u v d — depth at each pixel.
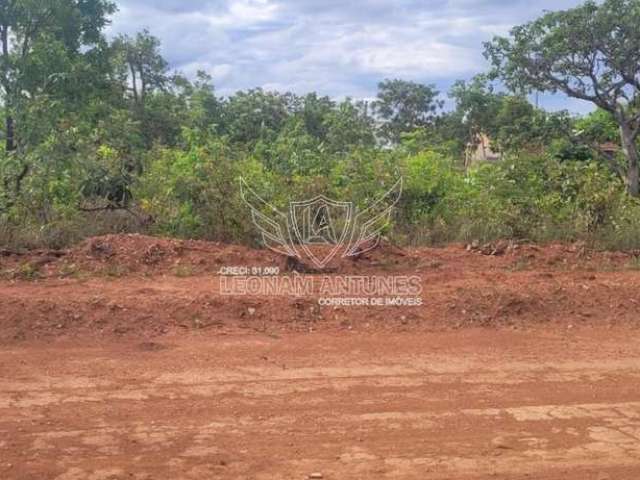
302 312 7.03
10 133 13.74
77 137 10.80
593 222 11.02
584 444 4.28
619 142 22.84
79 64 19.50
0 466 3.86
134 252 8.85
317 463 3.97
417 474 3.85
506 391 5.23
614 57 20.23
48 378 5.31
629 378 5.57
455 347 6.32
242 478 3.77
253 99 31.64
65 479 3.72
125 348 6.06
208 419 4.59
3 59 18.22
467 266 9.23
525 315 7.25
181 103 32.19
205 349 6.07
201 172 10.52
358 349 6.19
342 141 16.98
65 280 8.00
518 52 21.00
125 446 4.15
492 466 3.97
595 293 7.71
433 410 4.82
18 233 9.36
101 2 21.75
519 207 11.45
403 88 42.88
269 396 5.03
